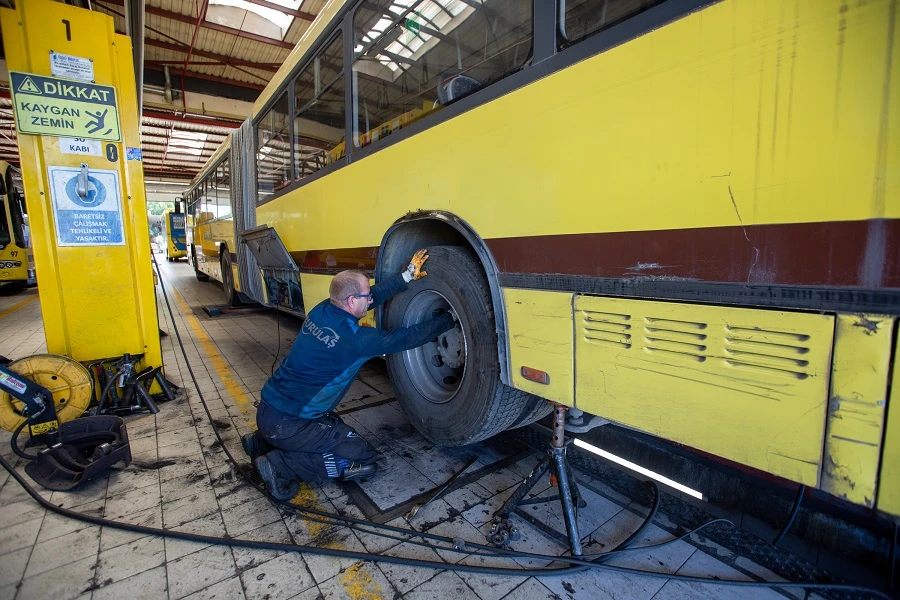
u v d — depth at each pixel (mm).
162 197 29594
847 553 1688
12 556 1829
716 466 2078
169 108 12617
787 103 1040
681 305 1271
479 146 1966
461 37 2203
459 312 2176
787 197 1052
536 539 1915
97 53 3098
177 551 1859
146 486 2350
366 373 4297
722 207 1166
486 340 2027
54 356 2881
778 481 1889
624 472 2408
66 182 3094
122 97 3229
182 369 4461
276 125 4820
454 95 2199
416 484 2355
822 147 993
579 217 1538
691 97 1212
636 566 1740
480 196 1979
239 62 11883
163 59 11789
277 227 4938
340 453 2225
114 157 3232
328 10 3363
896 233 904
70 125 3059
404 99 2668
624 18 1406
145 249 3422
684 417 1293
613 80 1403
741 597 1577
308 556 1825
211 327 6664
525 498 2174
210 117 13461
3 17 2826
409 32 2494
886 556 1597
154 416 3273
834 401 1010
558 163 1604
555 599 1593
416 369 2645
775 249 1080
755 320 1124
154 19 9555
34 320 7598
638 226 1362
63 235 3117
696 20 1194
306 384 2197
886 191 912
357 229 3096
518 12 1853
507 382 1903
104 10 8898
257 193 5699
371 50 2820
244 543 1871
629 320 1408
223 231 8297
